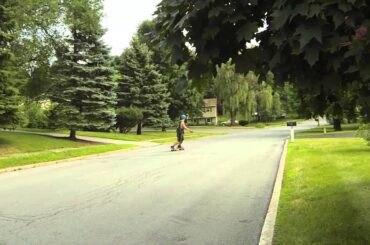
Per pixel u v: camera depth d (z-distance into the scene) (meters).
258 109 82.00
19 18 28.55
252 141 31.08
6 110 21.75
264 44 4.09
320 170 12.34
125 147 26.89
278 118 99.69
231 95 67.44
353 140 24.00
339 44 3.50
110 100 31.78
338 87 3.80
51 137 28.27
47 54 31.80
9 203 9.43
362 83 3.97
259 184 11.45
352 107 5.41
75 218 7.94
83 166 17.08
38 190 11.18
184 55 4.20
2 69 21.97
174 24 4.16
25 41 30.12
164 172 14.36
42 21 30.73
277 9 3.71
